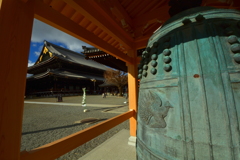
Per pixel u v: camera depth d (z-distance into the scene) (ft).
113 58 16.87
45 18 4.53
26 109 40.50
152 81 3.75
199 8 3.97
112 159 9.17
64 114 30.94
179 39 3.46
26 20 3.66
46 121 24.12
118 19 9.94
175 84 3.12
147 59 4.40
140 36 10.86
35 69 123.95
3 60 3.09
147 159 3.37
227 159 2.31
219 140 2.43
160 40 4.02
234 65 2.71
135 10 10.44
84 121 22.86
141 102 4.07
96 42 6.97
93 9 6.40
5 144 2.97
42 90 109.81
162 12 9.78
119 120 8.39
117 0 9.06
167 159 2.85
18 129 3.24
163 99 3.27
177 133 2.83
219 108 2.55
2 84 3.02
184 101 2.87
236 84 2.59
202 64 2.91
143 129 3.74
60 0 7.39
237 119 2.41
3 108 3.00
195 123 2.66
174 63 3.33
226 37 3.00
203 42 3.08
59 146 4.47
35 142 14.23
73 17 8.80
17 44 3.36
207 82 2.75
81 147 12.33
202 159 2.48
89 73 141.18
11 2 3.37
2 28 3.14
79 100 70.33
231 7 8.18
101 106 43.83
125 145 11.27
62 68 113.50
